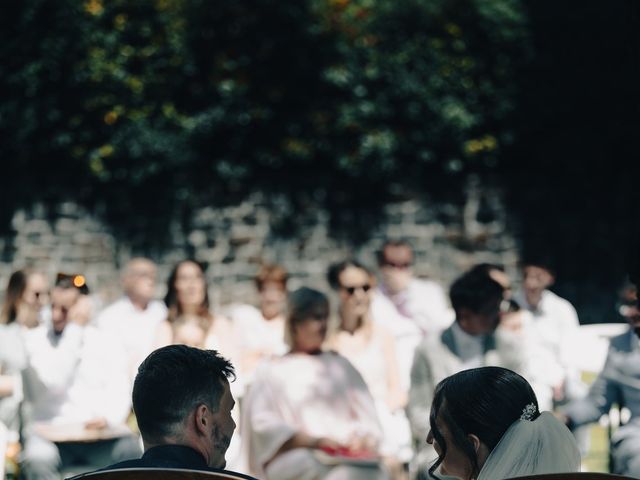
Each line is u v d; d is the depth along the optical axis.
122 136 21.78
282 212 21.77
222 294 21.42
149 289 10.45
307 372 8.01
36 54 21.95
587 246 22.08
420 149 22.50
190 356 3.95
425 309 11.17
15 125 21.86
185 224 21.62
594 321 21.86
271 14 22.48
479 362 7.73
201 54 22.38
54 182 21.34
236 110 22.25
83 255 21.31
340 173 22.17
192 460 3.87
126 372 8.73
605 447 11.92
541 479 3.72
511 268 22.06
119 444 8.43
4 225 21.06
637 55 11.04
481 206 22.12
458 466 4.02
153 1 22.30
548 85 22.69
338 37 22.48
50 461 8.14
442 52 22.67
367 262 21.81
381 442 8.01
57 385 8.48
